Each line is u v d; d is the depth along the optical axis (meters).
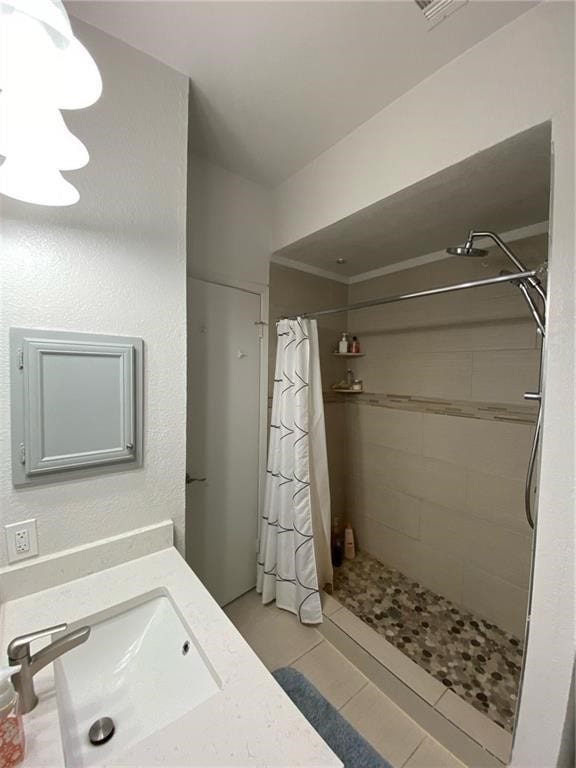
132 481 1.12
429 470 2.08
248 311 1.90
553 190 0.89
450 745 1.22
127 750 0.57
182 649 0.83
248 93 1.23
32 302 0.92
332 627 1.78
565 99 0.86
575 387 0.86
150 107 1.10
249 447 1.95
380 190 1.33
